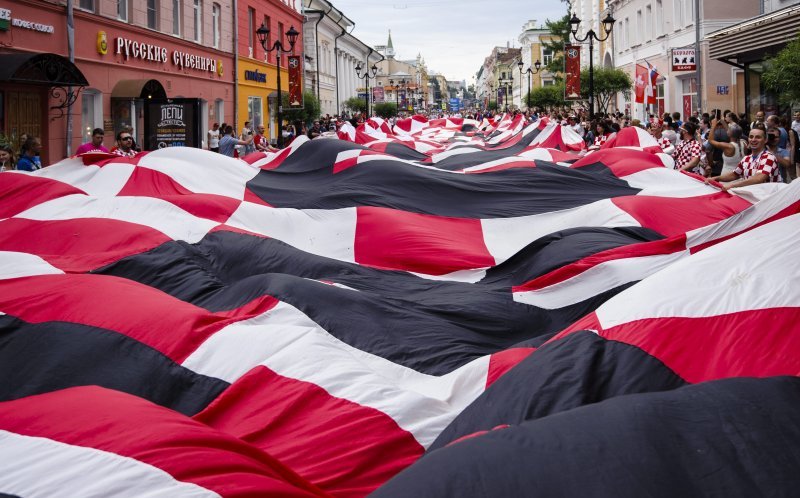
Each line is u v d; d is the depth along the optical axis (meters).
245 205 7.54
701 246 5.45
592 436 2.14
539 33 92.00
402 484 2.08
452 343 4.79
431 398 3.72
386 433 3.41
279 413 3.49
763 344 3.16
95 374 3.88
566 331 3.64
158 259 5.89
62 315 4.24
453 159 13.73
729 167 12.65
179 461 2.49
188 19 26.88
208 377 3.89
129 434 2.61
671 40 34.22
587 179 9.36
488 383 4.06
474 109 172.00
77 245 6.30
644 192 8.86
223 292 5.32
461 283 6.40
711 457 2.08
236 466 2.58
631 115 41.44
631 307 3.48
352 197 8.26
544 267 6.29
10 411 2.84
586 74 38.38
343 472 3.23
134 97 20.69
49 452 2.53
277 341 3.97
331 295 4.98
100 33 20.17
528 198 8.65
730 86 29.52
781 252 3.49
